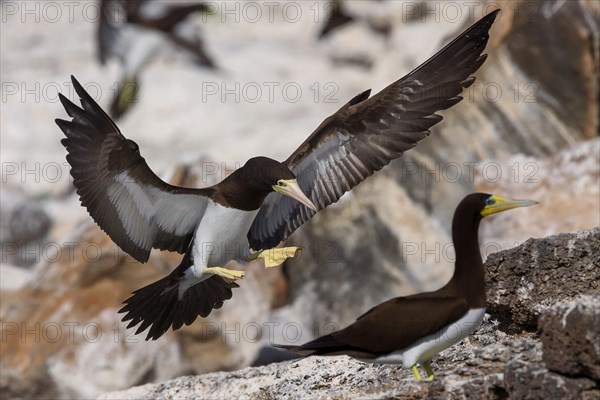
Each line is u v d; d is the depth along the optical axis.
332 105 28.88
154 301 10.25
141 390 11.82
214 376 11.56
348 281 17.77
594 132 18.50
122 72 27.53
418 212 17.88
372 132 10.05
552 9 18.33
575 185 15.73
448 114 18.34
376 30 32.22
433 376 9.09
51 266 16.77
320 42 32.97
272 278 17.17
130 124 28.14
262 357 16.67
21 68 32.38
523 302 10.02
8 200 24.62
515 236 15.46
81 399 15.63
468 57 9.79
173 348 16.02
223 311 16.48
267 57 31.91
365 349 8.63
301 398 10.14
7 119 28.69
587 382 7.91
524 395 8.12
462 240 8.61
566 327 7.93
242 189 9.94
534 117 18.53
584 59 18.14
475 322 8.55
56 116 29.05
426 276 17.62
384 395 9.09
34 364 15.69
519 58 18.59
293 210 10.52
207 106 28.31
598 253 9.81
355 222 17.78
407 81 9.92
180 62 29.72
